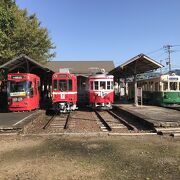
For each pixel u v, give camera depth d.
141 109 28.55
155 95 35.91
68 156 12.05
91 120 24.25
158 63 31.44
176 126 17.72
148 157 11.71
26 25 41.62
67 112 30.34
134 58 31.14
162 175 9.62
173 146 13.54
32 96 28.44
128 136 16.17
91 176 9.60
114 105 34.38
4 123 19.48
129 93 49.28
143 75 45.28
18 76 27.52
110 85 32.16
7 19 29.16
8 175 9.84
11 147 13.78
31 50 41.50
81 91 40.59
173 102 33.91
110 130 18.80
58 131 18.31
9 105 27.28
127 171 10.04
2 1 35.38
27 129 19.09
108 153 12.43
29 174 9.89
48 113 31.11
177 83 34.12
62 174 9.84
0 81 34.78
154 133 16.62
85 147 13.58
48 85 41.75
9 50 35.25
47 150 13.14
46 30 45.50
